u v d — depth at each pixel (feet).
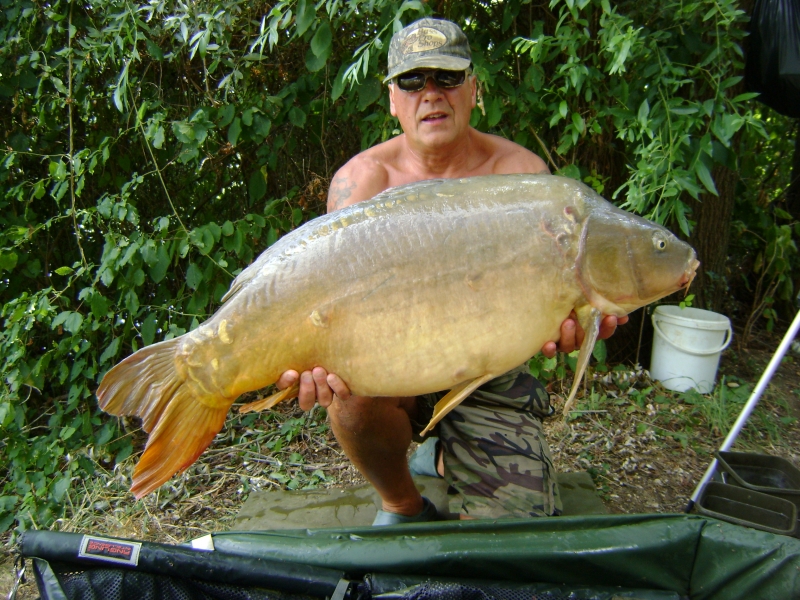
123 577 5.18
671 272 5.49
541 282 5.33
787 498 7.16
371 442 7.12
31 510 9.18
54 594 5.06
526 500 6.68
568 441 10.75
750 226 15.78
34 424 11.98
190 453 5.40
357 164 7.75
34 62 11.05
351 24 11.21
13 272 12.10
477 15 11.58
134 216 10.63
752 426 11.38
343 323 5.24
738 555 5.41
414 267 5.22
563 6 10.12
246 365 5.28
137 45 11.62
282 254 5.34
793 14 11.84
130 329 11.30
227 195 13.50
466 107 7.27
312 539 5.75
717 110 9.74
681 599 5.54
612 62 9.56
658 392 12.26
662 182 9.99
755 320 15.37
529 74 10.45
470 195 5.39
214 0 10.64
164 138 11.57
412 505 7.87
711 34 10.15
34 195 10.93
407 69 6.86
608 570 5.55
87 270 10.92
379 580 5.48
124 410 5.29
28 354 11.83
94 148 12.17
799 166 16.46
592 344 5.46
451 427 7.10
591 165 12.34
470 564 5.53
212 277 11.77
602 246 5.38
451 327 5.26
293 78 12.26
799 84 11.92
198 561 5.31
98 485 9.84
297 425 11.23
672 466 10.12
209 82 12.42
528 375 7.50
